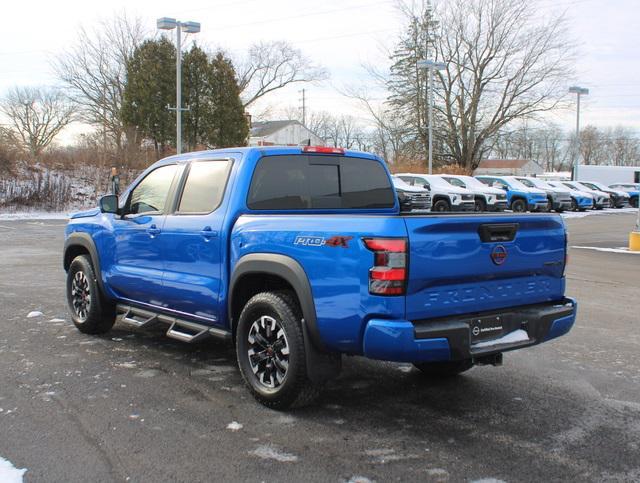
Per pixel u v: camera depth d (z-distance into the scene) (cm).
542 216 447
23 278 1038
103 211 583
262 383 448
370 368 553
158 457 359
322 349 411
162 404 448
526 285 440
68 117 5816
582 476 343
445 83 4294
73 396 462
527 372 545
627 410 449
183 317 539
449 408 450
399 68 4456
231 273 470
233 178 489
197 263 502
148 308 581
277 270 424
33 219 2658
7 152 3128
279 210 500
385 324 367
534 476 342
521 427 414
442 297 389
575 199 3475
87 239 646
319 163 534
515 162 10225
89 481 329
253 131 7581
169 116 3541
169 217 536
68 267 706
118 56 4491
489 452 372
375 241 371
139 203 590
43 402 448
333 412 438
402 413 438
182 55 3603
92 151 3584
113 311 652
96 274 634
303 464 353
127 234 586
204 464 351
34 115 5888
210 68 3644
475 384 509
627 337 679
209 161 526
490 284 415
